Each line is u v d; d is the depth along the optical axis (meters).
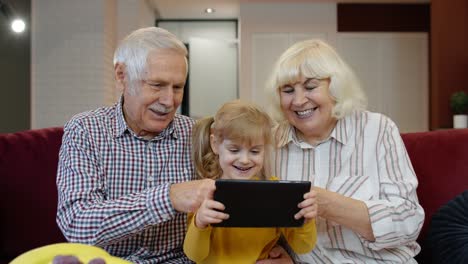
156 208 1.00
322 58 1.21
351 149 1.24
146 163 1.23
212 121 1.24
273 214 0.93
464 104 4.18
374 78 5.30
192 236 1.04
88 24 4.08
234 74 5.75
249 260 1.13
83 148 1.17
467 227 1.19
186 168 1.29
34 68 4.07
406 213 1.12
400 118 5.31
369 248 1.18
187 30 5.86
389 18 5.27
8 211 1.41
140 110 1.16
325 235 1.20
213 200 0.92
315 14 5.26
